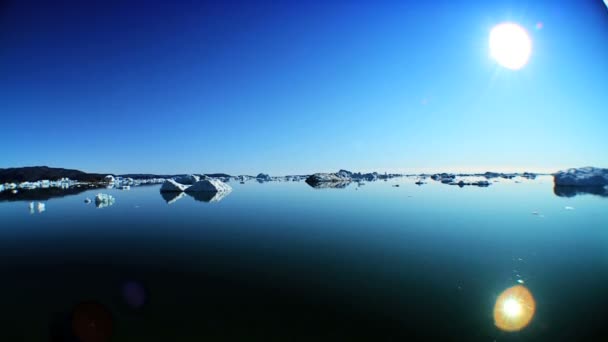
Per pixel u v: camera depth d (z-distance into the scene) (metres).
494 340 4.58
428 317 5.16
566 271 7.00
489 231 10.74
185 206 17.91
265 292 6.07
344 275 6.86
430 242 9.40
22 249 9.05
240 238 10.10
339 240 9.73
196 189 28.25
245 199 21.59
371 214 14.50
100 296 5.97
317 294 5.96
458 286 6.28
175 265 7.62
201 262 7.81
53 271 7.30
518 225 11.67
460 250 8.57
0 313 5.40
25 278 6.89
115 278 6.86
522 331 4.77
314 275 6.88
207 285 6.43
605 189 24.64
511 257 7.97
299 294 5.96
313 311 5.34
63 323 5.05
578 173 27.45
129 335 4.66
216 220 13.27
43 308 5.54
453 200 19.53
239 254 8.41
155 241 9.84
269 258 8.05
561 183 27.72
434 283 6.42
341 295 5.92
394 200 19.89
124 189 31.94
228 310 5.38
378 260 7.81
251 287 6.30
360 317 5.16
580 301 5.64
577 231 10.59
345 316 5.20
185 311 5.35
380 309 5.39
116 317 5.19
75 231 11.31
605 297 5.71
